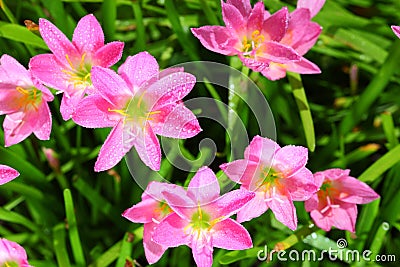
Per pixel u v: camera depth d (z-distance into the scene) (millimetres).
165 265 762
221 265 746
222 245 672
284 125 814
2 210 736
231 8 678
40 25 669
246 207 681
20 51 757
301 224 750
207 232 672
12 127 698
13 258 685
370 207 744
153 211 685
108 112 661
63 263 723
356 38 778
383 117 762
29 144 765
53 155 747
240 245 670
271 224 762
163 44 811
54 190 782
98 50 677
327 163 788
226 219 668
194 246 671
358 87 849
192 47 774
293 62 697
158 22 817
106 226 792
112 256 726
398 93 818
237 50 684
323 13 786
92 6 828
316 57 842
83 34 675
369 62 820
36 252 781
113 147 661
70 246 776
